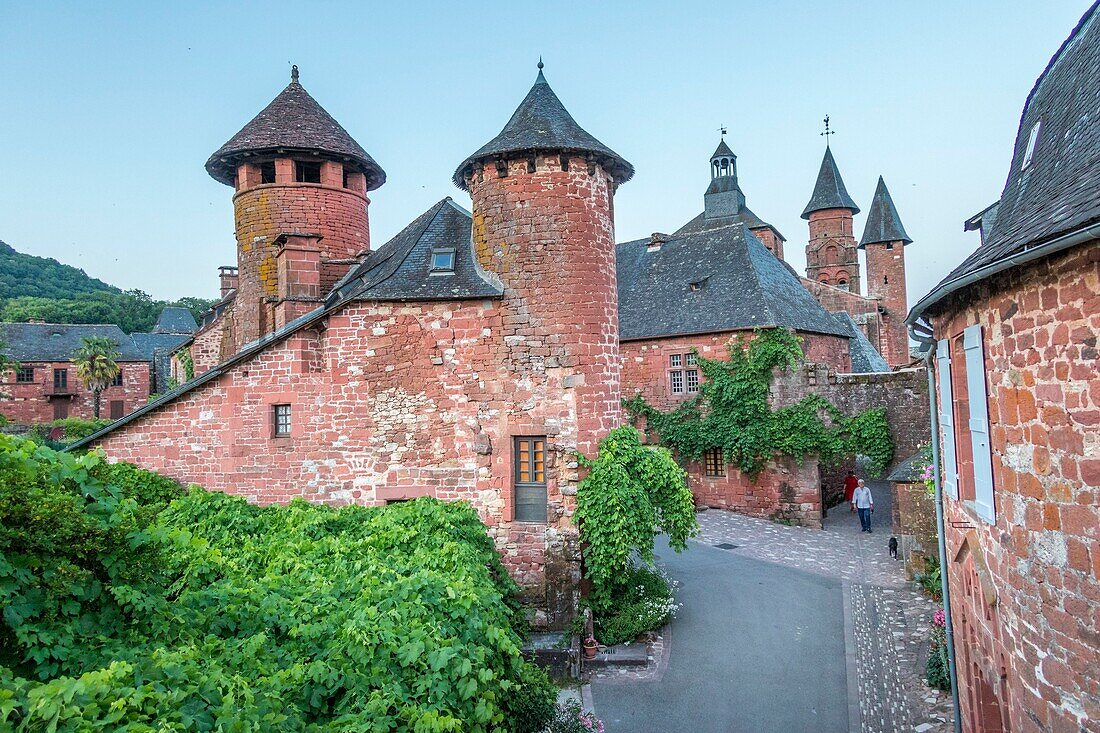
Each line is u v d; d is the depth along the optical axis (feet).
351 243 76.64
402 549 35.83
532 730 28.63
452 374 51.29
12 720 12.64
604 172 52.26
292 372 53.26
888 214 190.19
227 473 53.78
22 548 16.53
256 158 74.33
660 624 51.83
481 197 51.96
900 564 68.13
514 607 45.39
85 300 304.71
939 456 34.19
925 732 36.04
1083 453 17.70
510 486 50.42
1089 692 17.92
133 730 12.81
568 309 49.73
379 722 17.22
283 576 29.78
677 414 93.45
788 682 42.80
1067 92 26.84
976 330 23.79
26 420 186.80
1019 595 21.49
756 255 101.04
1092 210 15.39
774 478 88.12
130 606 18.24
